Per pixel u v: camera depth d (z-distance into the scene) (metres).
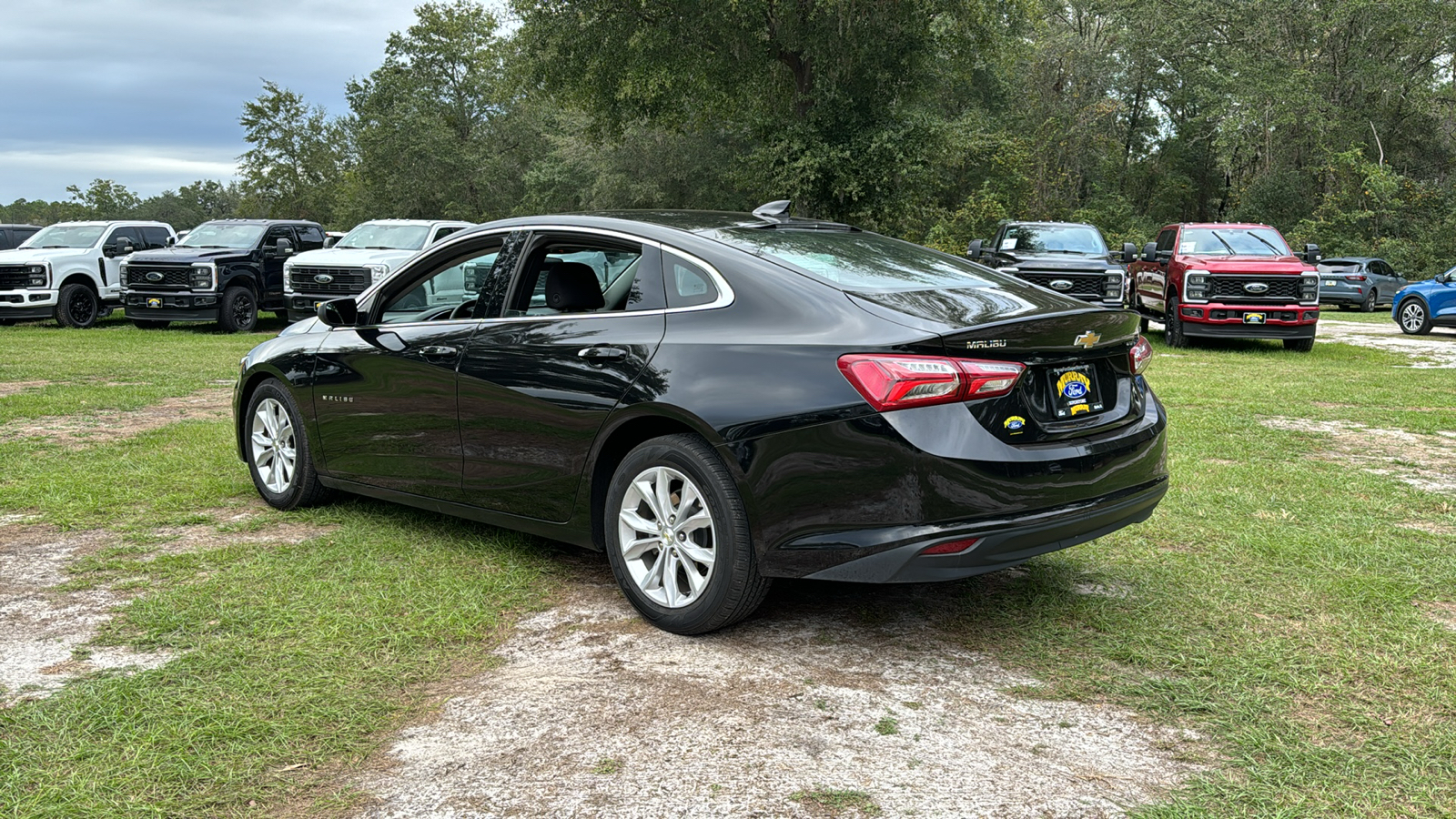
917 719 2.87
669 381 3.48
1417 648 3.38
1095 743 2.74
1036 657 3.35
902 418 3.08
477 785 2.48
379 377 4.55
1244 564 4.33
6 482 5.70
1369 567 4.27
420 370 4.35
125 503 5.27
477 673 3.18
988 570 3.21
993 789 2.47
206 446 6.80
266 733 2.74
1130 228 45.38
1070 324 3.33
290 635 3.44
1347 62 43.19
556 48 26.48
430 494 4.44
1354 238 40.09
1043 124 46.16
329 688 3.03
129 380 10.70
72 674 3.11
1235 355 14.78
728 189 40.78
